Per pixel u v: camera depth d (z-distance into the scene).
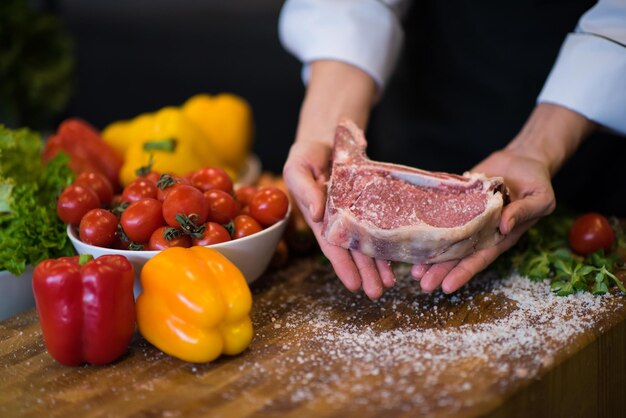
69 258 1.55
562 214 2.14
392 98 2.70
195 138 2.42
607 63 1.86
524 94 2.32
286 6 2.38
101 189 1.92
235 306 1.51
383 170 1.70
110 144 2.54
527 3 2.22
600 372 1.58
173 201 1.67
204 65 5.18
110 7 5.68
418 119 2.60
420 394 1.36
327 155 1.92
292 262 2.06
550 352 1.48
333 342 1.58
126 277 1.50
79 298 1.47
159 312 1.54
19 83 2.96
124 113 5.04
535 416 1.42
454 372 1.43
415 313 1.69
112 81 5.26
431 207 1.63
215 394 1.41
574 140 1.94
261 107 4.79
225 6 5.30
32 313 1.81
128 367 1.53
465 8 2.35
